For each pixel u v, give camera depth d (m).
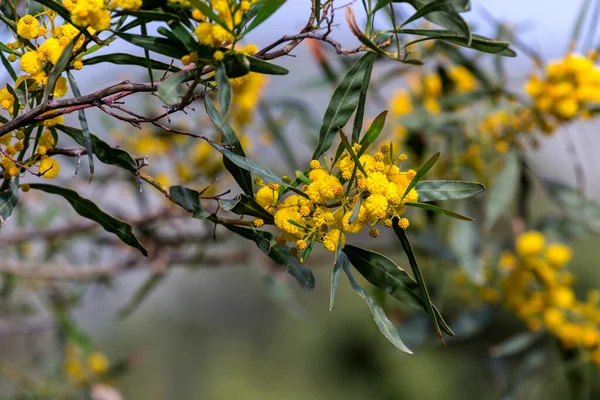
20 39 1.67
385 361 8.08
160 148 2.73
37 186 1.70
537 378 2.80
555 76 2.30
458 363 7.45
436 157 1.61
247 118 2.55
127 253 2.92
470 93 2.52
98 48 1.65
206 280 8.98
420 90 2.80
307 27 1.64
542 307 2.69
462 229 2.62
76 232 2.66
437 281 3.05
